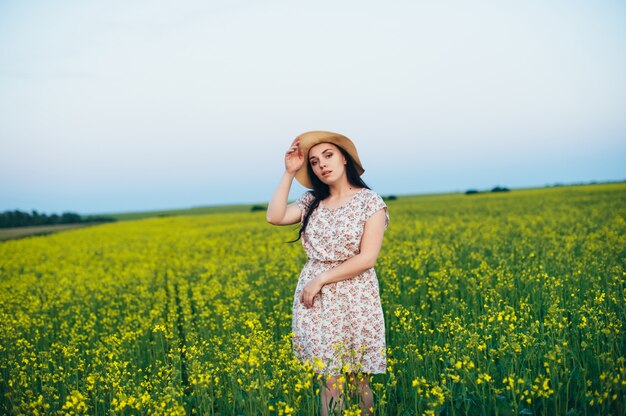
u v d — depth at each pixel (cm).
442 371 498
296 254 1332
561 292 672
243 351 499
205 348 602
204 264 1397
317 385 481
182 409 394
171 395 415
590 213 2186
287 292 872
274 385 448
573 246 1127
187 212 7725
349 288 435
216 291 925
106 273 1458
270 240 1948
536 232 1559
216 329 721
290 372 448
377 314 439
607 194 3606
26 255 2170
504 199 3981
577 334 523
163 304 937
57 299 1070
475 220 2188
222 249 1739
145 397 410
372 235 427
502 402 416
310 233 452
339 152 444
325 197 468
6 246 2622
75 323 832
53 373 582
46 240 2903
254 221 3538
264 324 703
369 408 431
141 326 750
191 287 1091
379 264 999
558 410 409
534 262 898
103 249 2289
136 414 457
